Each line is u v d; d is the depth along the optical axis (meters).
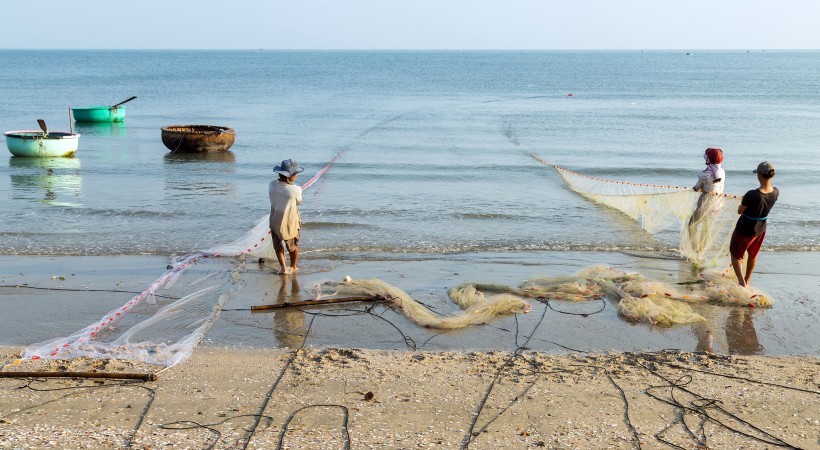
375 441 5.10
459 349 7.25
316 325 7.88
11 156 21.98
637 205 12.90
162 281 9.35
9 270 9.96
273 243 9.80
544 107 42.56
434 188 16.88
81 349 6.96
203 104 43.44
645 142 26.58
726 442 5.16
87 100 46.16
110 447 4.96
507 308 8.37
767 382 6.31
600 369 6.59
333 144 25.17
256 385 6.16
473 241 11.91
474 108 41.56
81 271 9.96
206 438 5.12
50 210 14.04
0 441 5.03
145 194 15.96
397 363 6.72
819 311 8.46
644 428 5.38
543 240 12.01
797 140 27.12
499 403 5.81
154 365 6.61
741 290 8.70
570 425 5.41
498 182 17.72
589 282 9.19
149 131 29.97
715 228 10.35
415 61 187.25
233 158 22.09
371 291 8.77
